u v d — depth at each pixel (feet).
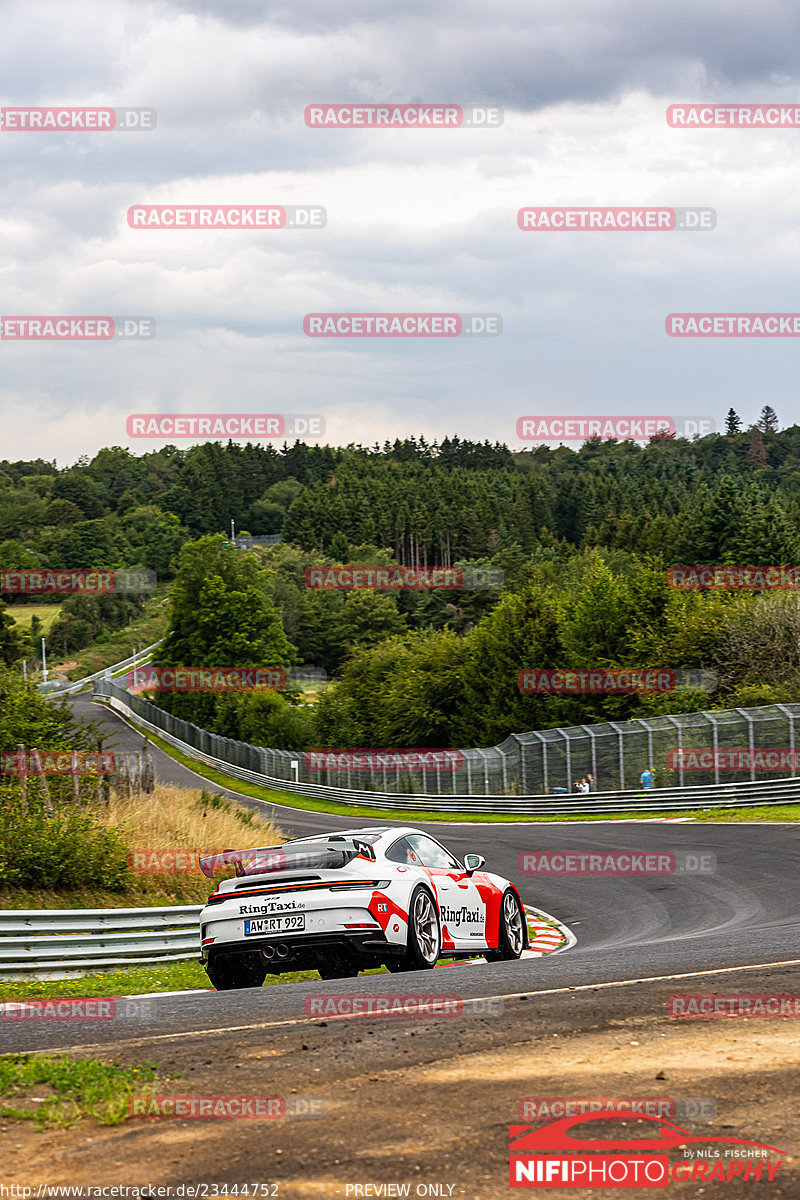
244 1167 13.19
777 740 114.83
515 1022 20.59
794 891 58.49
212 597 311.88
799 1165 13.05
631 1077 16.49
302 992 27.07
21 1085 16.78
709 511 307.99
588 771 136.56
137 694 367.86
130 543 650.84
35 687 95.45
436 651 216.74
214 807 97.09
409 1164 13.20
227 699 284.20
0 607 246.47
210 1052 18.86
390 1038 19.52
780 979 25.09
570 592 204.74
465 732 202.69
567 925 56.80
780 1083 15.98
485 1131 14.26
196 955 48.19
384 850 33.19
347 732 231.50
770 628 151.74
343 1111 15.15
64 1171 13.15
